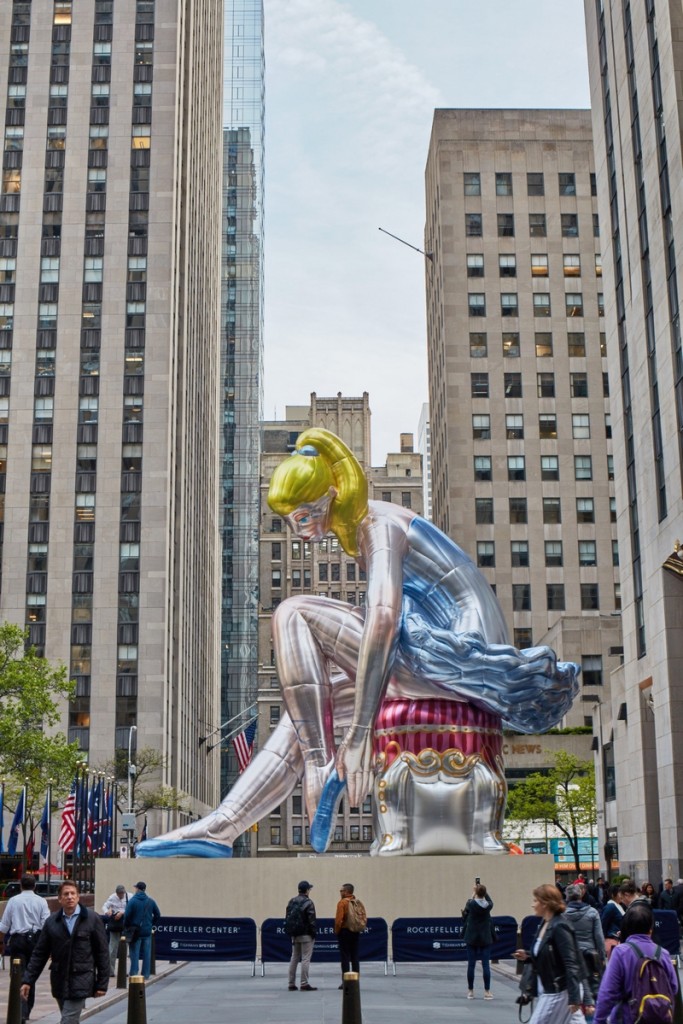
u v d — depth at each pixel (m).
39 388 90.06
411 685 29.08
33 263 92.25
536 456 103.06
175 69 95.75
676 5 46.81
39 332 91.06
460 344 105.12
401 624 28.98
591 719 86.25
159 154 94.25
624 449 55.16
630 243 52.91
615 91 56.12
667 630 45.84
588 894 29.38
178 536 94.25
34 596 86.25
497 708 28.73
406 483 166.12
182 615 95.50
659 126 48.53
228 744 149.00
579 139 109.19
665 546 46.72
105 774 67.31
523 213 107.75
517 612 100.31
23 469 88.62
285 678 29.75
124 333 91.00
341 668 30.36
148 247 92.44
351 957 20.22
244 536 158.75
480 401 104.06
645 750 51.44
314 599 30.47
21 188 93.62
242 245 173.62
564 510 102.19
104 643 85.25
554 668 28.86
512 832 82.50
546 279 106.56
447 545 29.92
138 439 89.06
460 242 107.06
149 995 21.80
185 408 99.25
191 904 29.45
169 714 88.69
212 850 30.02
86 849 55.66
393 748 28.97
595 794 69.50
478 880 21.70
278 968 27.83
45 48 96.38
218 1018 17.78
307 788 29.11
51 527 87.50
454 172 108.50
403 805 28.72
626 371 55.69
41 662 54.88
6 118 94.94
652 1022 9.01
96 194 93.44
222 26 148.25
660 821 47.72
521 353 105.12
